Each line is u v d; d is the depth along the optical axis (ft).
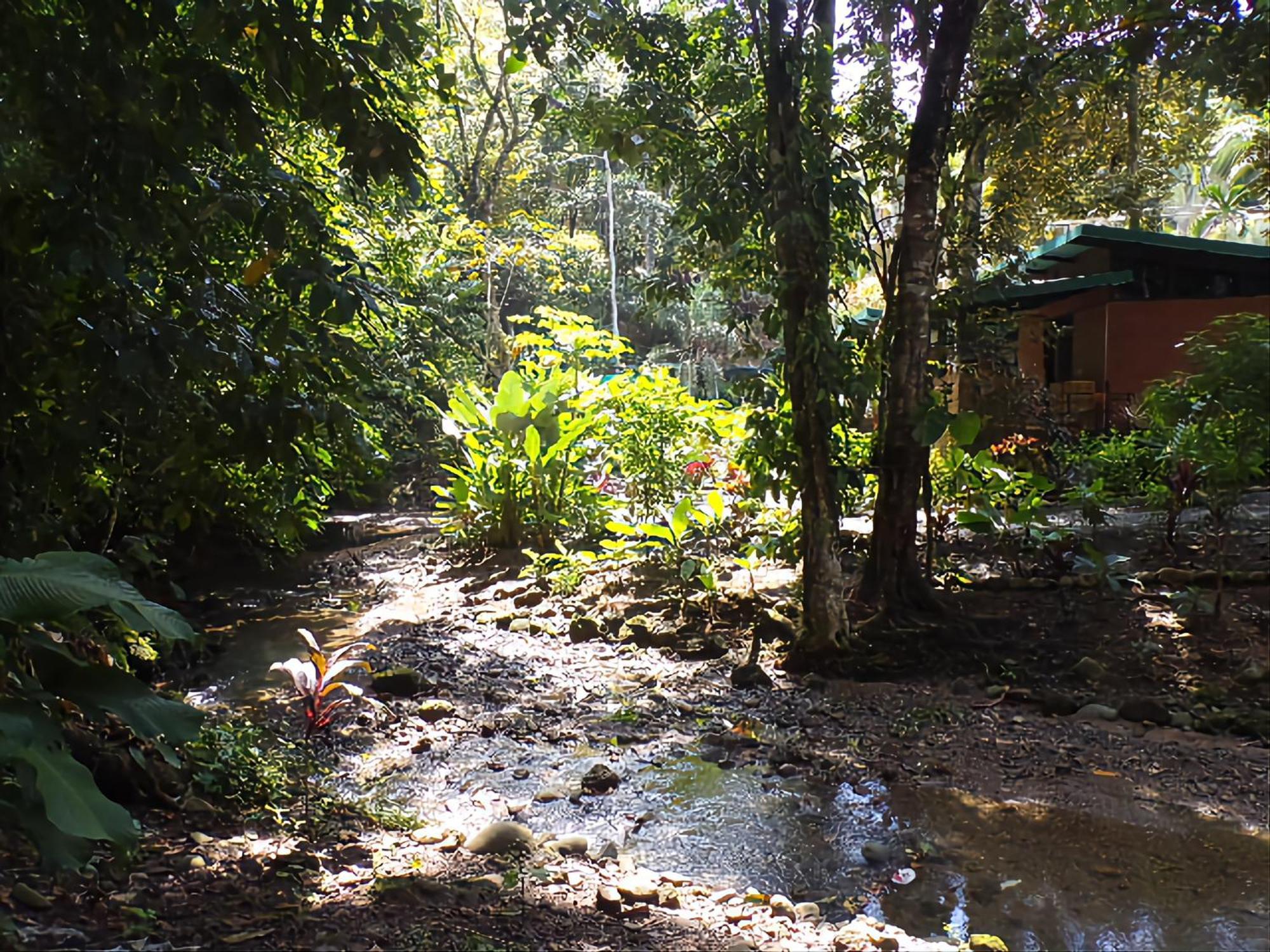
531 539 34.47
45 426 11.63
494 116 65.36
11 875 10.12
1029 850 12.89
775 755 16.63
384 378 15.42
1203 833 13.29
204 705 19.48
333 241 11.59
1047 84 22.70
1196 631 20.83
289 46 10.39
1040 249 44.16
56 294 10.71
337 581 33.88
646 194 91.66
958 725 17.84
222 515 19.27
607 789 15.30
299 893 10.71
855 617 22.84
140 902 10.05
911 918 11.19
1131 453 34.01
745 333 23.65
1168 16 20.51
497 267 56.08
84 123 9.68
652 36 21.66
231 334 10.94
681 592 26.25
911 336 22.16
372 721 18.53
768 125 20.21
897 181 23.88
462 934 9.95
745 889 11.95
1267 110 24.95
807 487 21.13
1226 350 19.36
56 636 12.99
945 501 26.94
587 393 35.50
